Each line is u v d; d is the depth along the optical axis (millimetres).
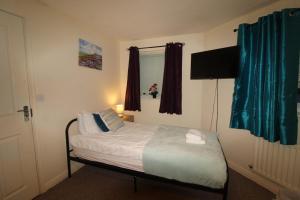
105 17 2363
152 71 3754
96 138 2074
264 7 2008
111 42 3369
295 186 1679
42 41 1929
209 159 1517
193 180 1525
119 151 1831
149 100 3631
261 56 1865
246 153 2271
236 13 2213
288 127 1662
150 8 2078
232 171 2428
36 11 1845
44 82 1970
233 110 2230
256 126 1937
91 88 2816
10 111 1631
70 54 2350
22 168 1752
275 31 1703
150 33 3123
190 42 3203
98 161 1995
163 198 1871
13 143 1667
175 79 3271
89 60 2738
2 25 1539
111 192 1971
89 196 1901
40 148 1938
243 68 2127
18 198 1720
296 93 1646
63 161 2258
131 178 2258
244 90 2162
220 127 2730
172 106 3324
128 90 3627
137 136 2154
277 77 1728
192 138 1956
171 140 1986
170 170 1591
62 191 1988
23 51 1728
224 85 2613
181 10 2131
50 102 2057
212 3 1944
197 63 2721
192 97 3316
